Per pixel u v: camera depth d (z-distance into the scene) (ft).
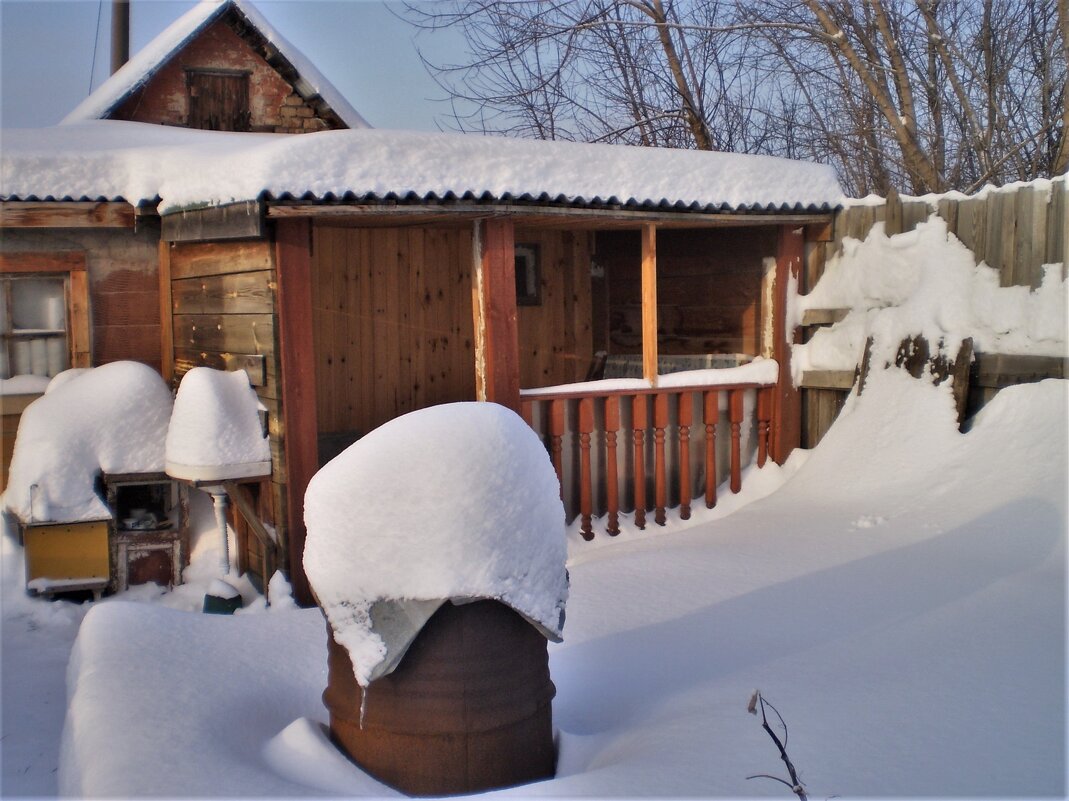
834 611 16.85
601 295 32.78
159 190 25.31
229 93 36.70
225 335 24.70
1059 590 16.60
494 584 11.09
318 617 17.39
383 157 21.30
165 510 25.89
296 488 22.31
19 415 27.07
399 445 11.60
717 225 26.66
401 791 11.28
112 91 34.83
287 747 12.11
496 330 23.52
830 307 27.02
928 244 24.63
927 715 12.21
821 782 10.53
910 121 39.78
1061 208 21.98
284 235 21.90
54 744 16.11
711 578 19.56
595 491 25.98
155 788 10.62
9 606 23.67
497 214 22.54
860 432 25.14
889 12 45.06
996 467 21.72
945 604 16.56
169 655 15.10
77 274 27.45
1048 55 41.04
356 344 30.19
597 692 14.69
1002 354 22.94
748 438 27.68
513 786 11.28
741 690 13.53
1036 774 10.55
